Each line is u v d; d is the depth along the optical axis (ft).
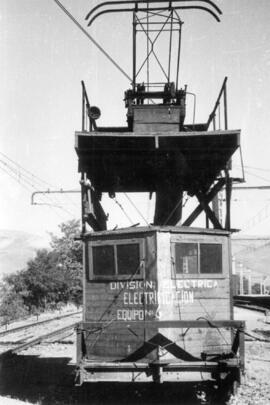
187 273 29.19
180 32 34.73
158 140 30.73
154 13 34.42
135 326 27.09
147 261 28.94
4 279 110.93
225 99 31.78
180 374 36.14
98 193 41.52
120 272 29.66
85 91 33.47
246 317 97.60
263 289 274.16
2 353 45.68
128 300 29.19
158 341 27.78
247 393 30.14
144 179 41.09
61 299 117.19
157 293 28.35
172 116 34.27
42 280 109.91
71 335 62.13
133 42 34.91
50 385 33.24
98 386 32.83
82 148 32.48
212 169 36.86
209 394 30.17
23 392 31.27
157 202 37.50
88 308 30.40
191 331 28.60
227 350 29.27
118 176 39.27
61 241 137.90
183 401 28.73
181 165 34.83
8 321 88.84
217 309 29.66
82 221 32.24
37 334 63.62
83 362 27.89
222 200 75.36
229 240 30.73
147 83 35.27
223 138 31.07
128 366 27.43
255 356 46.91
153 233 28.94
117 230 29.96
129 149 32.86
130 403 28.35
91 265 30.63
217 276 29.94
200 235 29.89
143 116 34.32
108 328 27.99
